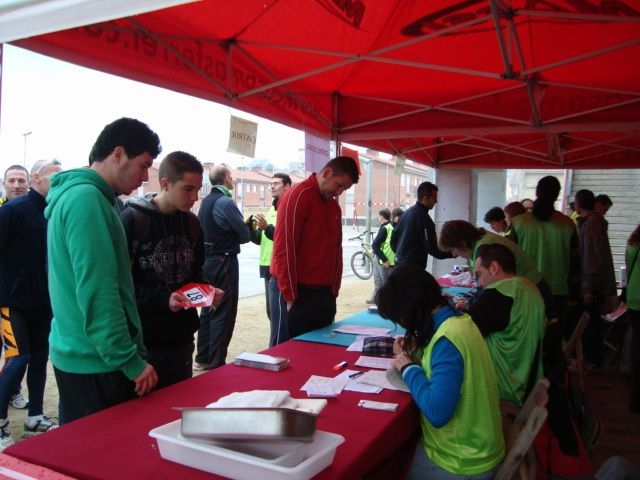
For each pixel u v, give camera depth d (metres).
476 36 3.52
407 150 6.88
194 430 1.29
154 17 2.70
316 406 1.52
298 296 3.21
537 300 2.46
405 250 5.43
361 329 3.15
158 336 2.27
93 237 1.71
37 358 3.39
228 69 3.29
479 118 4.64
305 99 4.38
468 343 1.81
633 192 10.67
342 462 1.41
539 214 4.32
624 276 6.46
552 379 2.54
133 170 1.92
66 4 1.37
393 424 1.75
